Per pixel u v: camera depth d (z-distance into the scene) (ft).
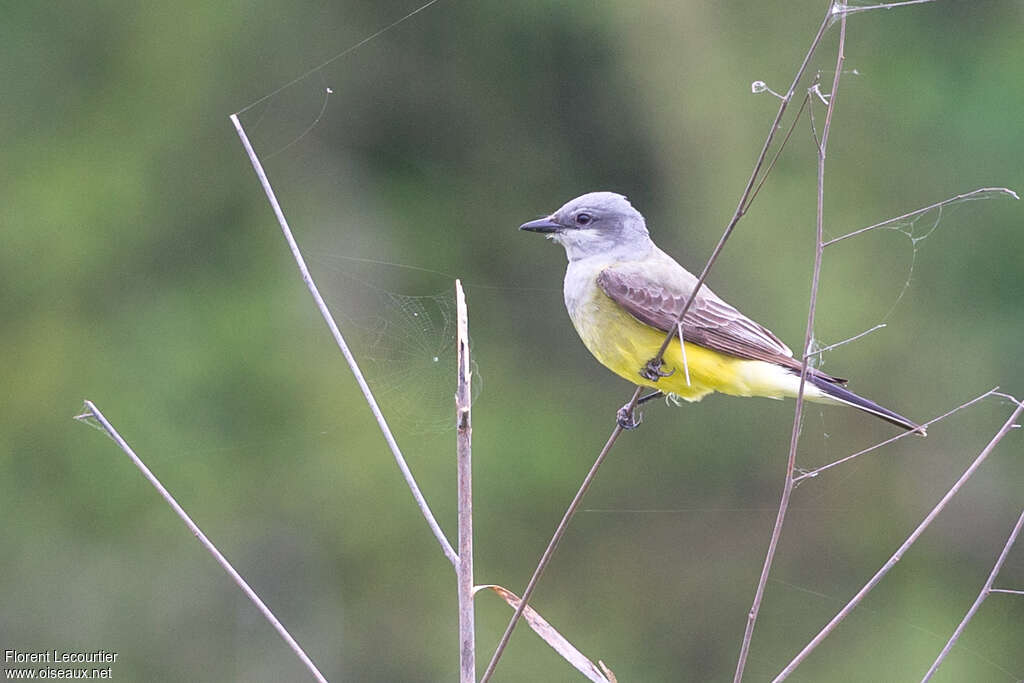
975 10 50.16
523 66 49.70
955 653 43.47
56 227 48.96
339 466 47.03
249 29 50.11
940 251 48.14
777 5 49.14
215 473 46.65
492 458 47.75
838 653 44.14
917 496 46.24
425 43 49.83
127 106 50.16
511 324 49.49
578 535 47.37
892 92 49.19
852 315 46.93
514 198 50.01
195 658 45.03
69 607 45.44
